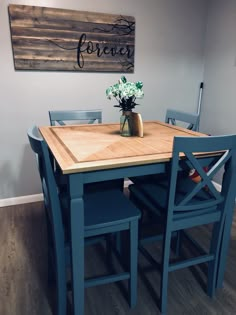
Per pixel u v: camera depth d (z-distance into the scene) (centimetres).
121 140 161
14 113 240
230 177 134
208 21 288
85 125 211
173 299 150
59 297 131
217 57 281
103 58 255
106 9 246
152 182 175
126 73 271
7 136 243
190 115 209
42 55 233
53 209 120
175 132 186
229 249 193
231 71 264
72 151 136
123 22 253
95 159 122
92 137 169
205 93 304
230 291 156
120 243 182
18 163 253
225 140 121
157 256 185
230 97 268
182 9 276
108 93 165
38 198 267
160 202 149
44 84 243
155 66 282
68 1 231
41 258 181
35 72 237
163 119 304
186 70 298
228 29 262
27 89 239
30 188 263
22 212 244
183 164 134
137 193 164
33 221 228
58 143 153
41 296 150
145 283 161
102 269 171
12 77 231
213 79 290
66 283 142
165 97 297
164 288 138
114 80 268
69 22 234
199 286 159
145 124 217
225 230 148
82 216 116
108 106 273
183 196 148
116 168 121
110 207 140
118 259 168
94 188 166
